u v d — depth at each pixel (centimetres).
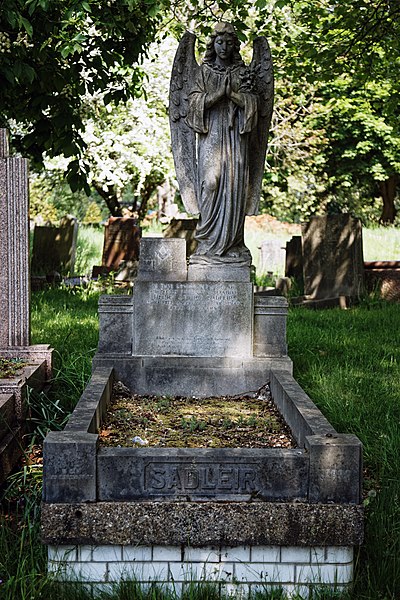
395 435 612
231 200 686
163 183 2755
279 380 622
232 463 427
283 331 687
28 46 933
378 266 1467
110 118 2125
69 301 1348
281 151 2739
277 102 2456
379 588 418
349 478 424
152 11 959
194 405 642
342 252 1403
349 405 689
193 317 678
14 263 727
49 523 417
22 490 515
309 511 419
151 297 677
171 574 423
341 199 3325
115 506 419
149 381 676
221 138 683
